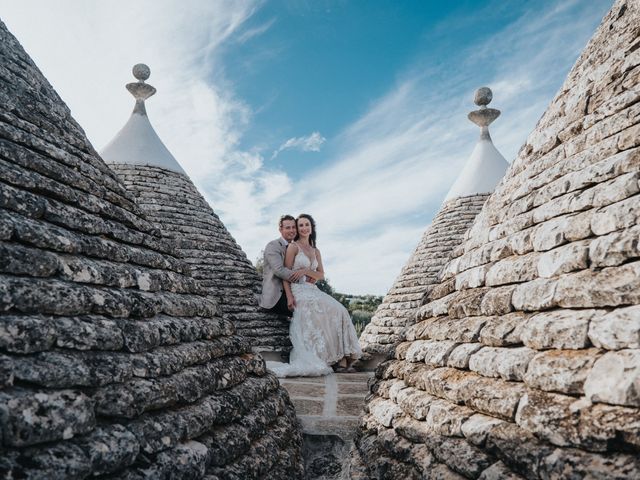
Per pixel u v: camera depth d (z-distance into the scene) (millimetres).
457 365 3283
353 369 8656
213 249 10398
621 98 3172
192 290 4164
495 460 2572
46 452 2045
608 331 2301
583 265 2670
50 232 2811
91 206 3441
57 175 3305
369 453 3746
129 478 2322
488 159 11742
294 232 9422
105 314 2840
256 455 3422
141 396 2646
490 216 4086
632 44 3320
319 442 4770
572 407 2283
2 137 3094
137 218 4070
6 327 2186
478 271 3645
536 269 3004
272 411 4102
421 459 3105
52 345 2379
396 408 3764
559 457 2203
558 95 4004
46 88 4102
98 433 2324
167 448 2637
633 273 2363
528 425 2441
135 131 11234
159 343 3115
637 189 2613
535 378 2551
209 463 2898
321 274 8945
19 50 4051
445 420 3041
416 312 4613
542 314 2779
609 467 2021
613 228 2600
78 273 2824
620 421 2064
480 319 3344
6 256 2438
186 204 10781
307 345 8188
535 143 3979
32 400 2094
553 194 3277
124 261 3426
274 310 9703
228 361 3938
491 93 12109
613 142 3027
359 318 20578
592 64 3674
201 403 3178
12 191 2773
